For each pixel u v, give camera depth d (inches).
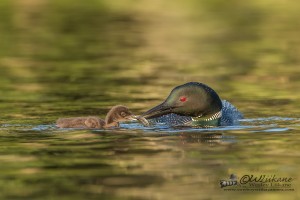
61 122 665.6
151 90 889.5
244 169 522.3
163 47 1323.8
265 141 605.6
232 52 1254.3
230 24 1636.3
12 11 1813.5
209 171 516.7
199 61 1160.8
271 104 795.4
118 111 674.8
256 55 1218.0
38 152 570.9
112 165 531.2
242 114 722.2
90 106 779.4
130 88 903.7
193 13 1840.6
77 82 950.4
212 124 686.5
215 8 1929.1
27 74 1021.8
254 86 923.4
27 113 735.7
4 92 869.2
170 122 699.4
